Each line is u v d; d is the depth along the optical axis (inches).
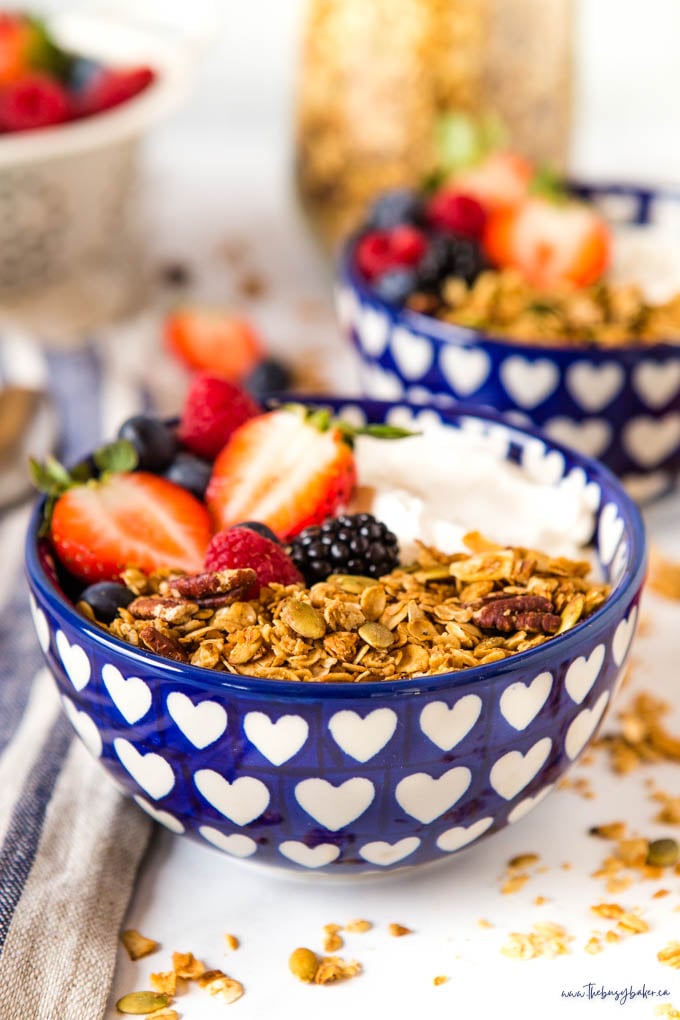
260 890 22.3
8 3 46.1
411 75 32.0
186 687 20.5
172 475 23.6
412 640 21.3
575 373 26.3
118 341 31.9
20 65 34.8
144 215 38.6
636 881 22.3
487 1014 21.0
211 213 39.3
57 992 20.9
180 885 22.3
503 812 21.4
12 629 25.6
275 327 32.7
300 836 21.1
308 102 33.1
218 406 23.9
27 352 31.3
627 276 29.4
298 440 23.3
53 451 28.7
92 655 21.0
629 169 42.2
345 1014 21.0
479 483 23.8
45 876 22.0
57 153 31.3
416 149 32.5
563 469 23.8
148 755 21.1
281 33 45.9
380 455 24.2
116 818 22.7
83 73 35.2
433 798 20.9
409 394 27.5
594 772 23.6
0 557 26.8
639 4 46.4
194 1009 21.0
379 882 22.3
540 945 21.6
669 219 30.3
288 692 20.3
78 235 33.0
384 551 22.3
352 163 32.9
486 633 21.5
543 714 21.0
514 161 31.0
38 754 23.5
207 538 23.0
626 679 24.8
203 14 36.5
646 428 26.8
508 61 32.3
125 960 21.5
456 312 27.9
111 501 22.8
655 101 47.9
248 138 46.3
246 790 20.9
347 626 21.3
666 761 23.8
